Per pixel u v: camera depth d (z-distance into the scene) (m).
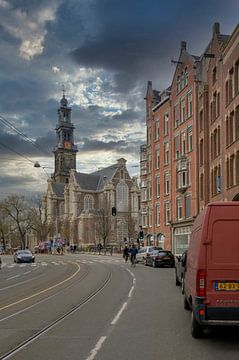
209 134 40.59
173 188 55.16
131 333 9.71
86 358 7.52
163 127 59.56
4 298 16.45
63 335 9.51
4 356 7.71
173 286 20.58
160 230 59.22
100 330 10.05
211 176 39.41
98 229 103.25
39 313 12.56
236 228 8.79
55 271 32.81
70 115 155.38
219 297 8.53
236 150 30.98
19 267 40.66
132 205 123.25
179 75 54.00
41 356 7.70
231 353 7.93
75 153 154.50
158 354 7.82
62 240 102.94
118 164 124.00
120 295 17.02
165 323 10.95
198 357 7.62
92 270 33.56
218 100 37.31
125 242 94.19
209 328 10.18
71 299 15.80
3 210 104.06
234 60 31.50
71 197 128.12
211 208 8.92
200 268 8.69
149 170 64.25
